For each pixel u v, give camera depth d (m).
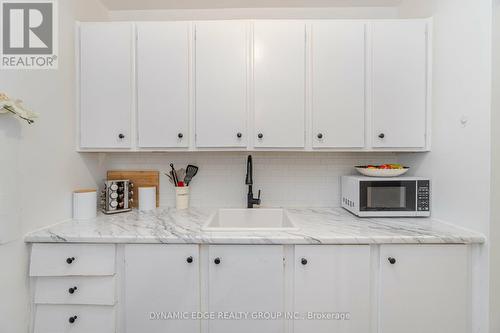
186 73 1.45
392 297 1.15
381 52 1.43
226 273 1.16
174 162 1.79
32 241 1.15
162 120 1.46
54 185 1.32
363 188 1.44
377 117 1.44
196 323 1.17
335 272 1.15
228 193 1.79
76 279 1.17
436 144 1.39
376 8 1.76
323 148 1.46
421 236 1.13
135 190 1.78
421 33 1.42
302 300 1.15
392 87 1.43
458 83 1.23
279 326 1.16
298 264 1.15
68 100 1.41
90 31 1.45
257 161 1.78
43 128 1.25
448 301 1.14
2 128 1.04
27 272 1.17
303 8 1.77
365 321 1.16
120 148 1.48
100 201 1.70
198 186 1.79
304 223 1.36
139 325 1.17
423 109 1.43
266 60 1.44
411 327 1.15
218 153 1.79
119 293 1.20
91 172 1.62
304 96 1.44
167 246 1.17
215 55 1.44
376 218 1.46
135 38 1.46
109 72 1.46
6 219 1.05
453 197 1.27
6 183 1.06
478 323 1.14
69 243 1.17
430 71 1.42
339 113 1.44
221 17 1.79
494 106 1.07
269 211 1.72
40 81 1.24
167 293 1.17
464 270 1.14
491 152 1.08
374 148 1.46
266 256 1.16
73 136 1.45
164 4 1.73
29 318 1.17
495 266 1.09
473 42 1.15
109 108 1.46
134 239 1.15
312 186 1.78
